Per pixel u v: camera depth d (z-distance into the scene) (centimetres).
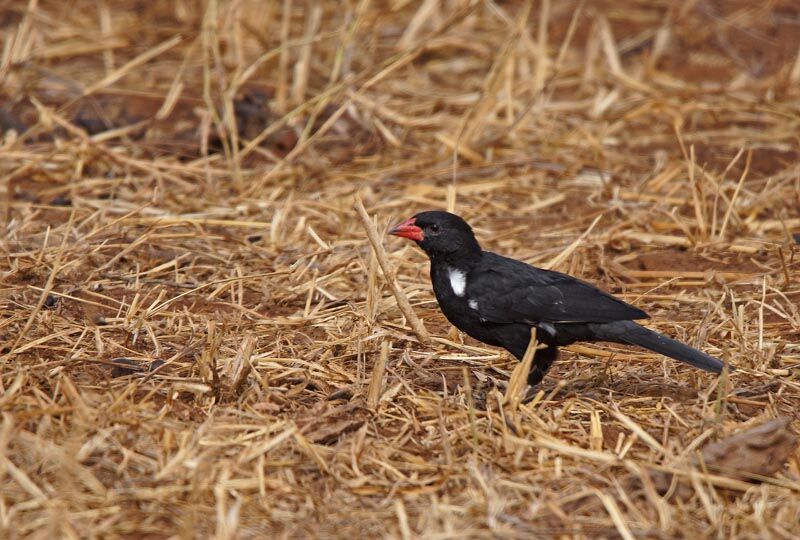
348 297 1263
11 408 922
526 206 1596
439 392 1043
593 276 1366
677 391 1041
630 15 2477
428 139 1850
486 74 2170
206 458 858
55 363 1029
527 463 889
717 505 826
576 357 1152
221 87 1766
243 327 1172
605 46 2133
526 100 1998
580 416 991
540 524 800
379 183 1653
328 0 2430
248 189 1611
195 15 2291
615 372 1095
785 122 1906
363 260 1335
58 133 1791
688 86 2100
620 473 876
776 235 1478
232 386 983
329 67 2111
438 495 842
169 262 1338
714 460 859
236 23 1956
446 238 1060
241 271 1323
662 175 1650
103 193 1591
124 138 1794
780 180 1645
